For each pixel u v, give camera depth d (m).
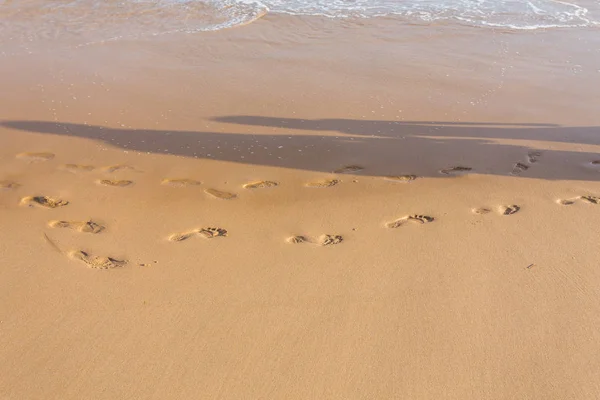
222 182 4.76
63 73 6.90
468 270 3.69
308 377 2.92
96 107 6.08
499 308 3.36
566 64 7.31
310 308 3.37
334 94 6.48
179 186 4.69
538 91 6.57
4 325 3.24
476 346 3.10
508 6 9.54
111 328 3.22
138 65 7.19
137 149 5.27
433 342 3.12
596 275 3.63
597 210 4.34
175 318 3.29
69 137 5.45
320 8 9.41
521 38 8.19
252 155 5.21
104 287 3.54
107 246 3.93
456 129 5.72
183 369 2.96
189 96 6.39
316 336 3.17
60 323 3.26
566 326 3.23
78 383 2.88
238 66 7.21
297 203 4.48
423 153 5.26
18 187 4.61
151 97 6.34
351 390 2.84
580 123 5.84
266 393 2.83
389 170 4.97
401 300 3.43
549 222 4.19
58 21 8.71
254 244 3.96
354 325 3.24
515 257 3.81
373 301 3.42
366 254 3.85
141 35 8.20
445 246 3.93
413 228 4.14
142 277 3.63
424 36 8.25
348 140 5.50
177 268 3.71
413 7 9.48
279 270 3.70
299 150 5.30
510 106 6.22
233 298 3.45
